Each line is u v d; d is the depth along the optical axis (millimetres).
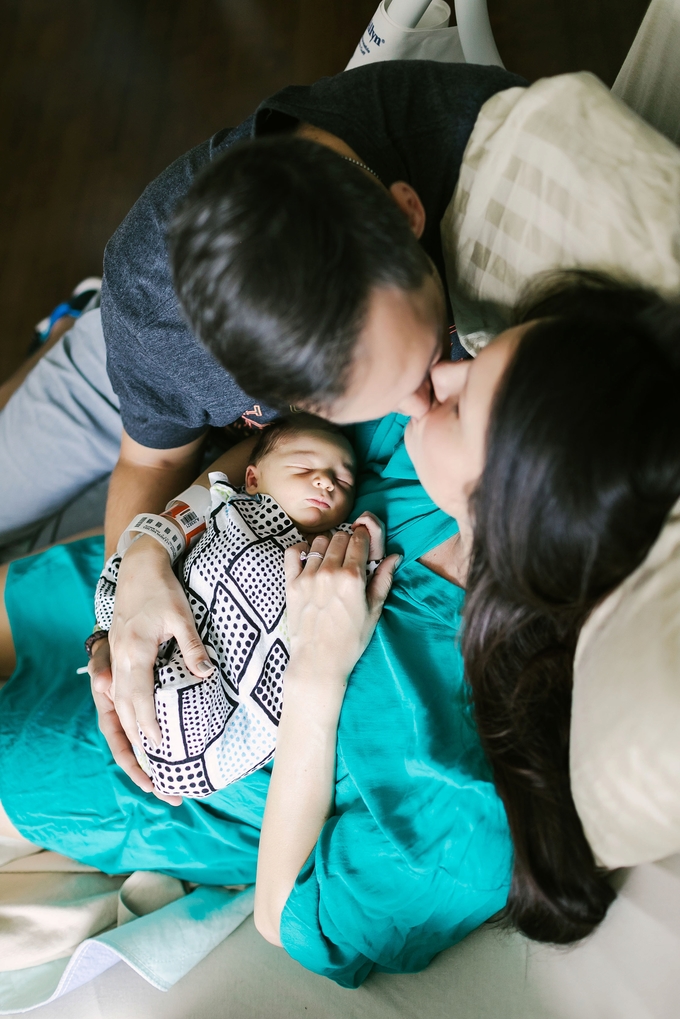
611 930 850
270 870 982
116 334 1056
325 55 2600
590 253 775
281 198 631
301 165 645
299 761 979
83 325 1586
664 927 777
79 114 2709
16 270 2453
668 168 758
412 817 919
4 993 1059
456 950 1000
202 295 672
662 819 673
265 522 1144
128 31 2867
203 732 1062
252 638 1072
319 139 852
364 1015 928
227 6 2818
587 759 713
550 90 792
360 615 997
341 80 898
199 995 1001
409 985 966
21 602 1351
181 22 2834
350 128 859
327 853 941
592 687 709
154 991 1021
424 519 1078
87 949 1000
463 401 729
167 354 1035
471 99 873
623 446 629
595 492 640
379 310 655
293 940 951
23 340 2336
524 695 838
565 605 738
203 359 1024
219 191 648
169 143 2578
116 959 1049
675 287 742
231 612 1090
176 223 686
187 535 1190
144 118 2648
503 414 666
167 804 1184
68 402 1593
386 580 1047
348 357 666
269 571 1087
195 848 1185
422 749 931
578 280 753
